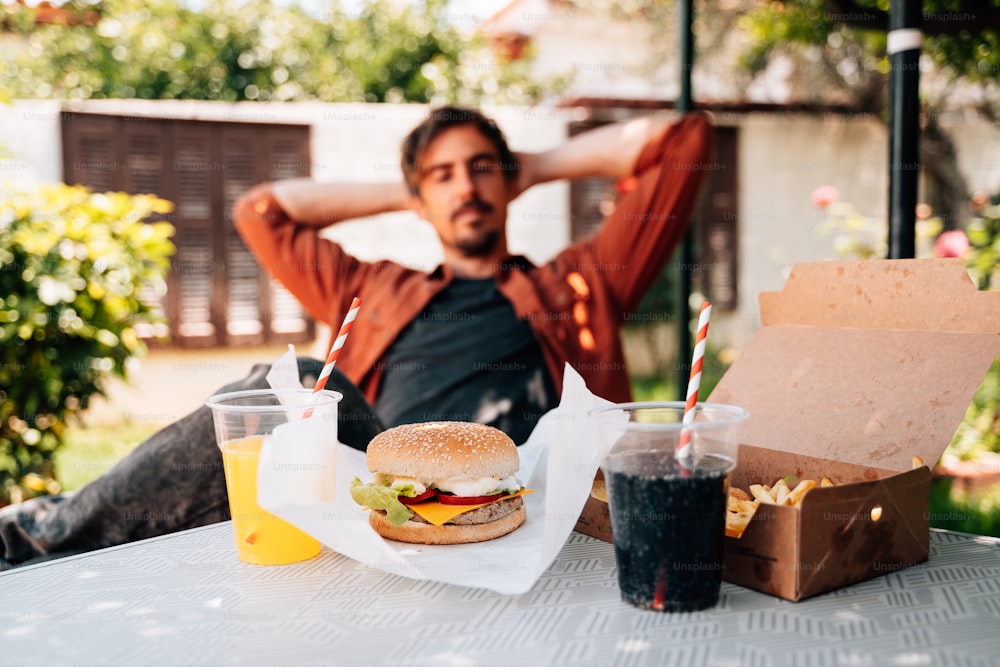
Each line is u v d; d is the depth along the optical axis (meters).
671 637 1.16
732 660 1.09
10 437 4.07
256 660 1.12
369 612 1.28
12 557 2.12
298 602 1.32
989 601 1.28
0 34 10.77
